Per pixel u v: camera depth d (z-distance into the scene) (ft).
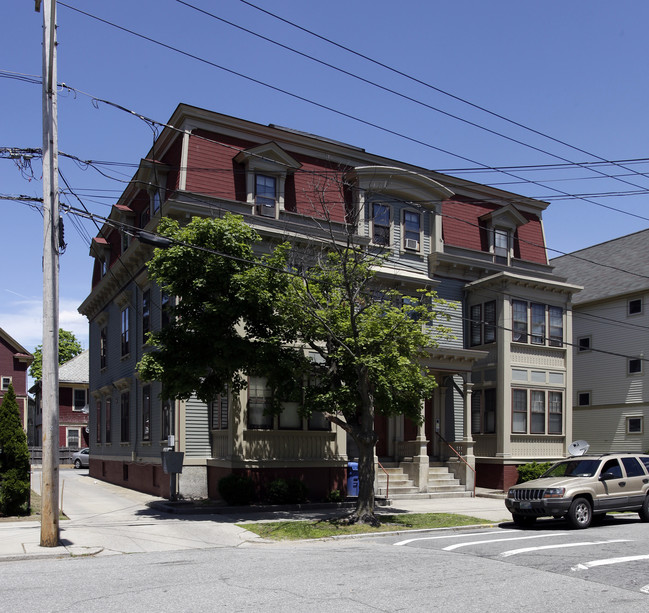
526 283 86.94
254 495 62.80
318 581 30.86
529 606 26.45
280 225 70.74
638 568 33.96
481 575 32.30
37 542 42.88
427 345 63.05
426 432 82.84
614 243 125.39
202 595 28.09
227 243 53.26
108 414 97.14
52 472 42.24
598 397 111.96
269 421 65.26
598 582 30.81
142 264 78.07
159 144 76.33
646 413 103.96
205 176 69.26
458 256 86.12
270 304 53.72
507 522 55.98
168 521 53.67
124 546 43.45
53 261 42.78
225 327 54.39
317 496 66.54
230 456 63.31
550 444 88.07
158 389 73.41
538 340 88.53
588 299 114.11
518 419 85.46
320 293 56.80
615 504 53.36
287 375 55.67
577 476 53.72
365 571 33.32
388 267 78.84
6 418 54.95
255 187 71.20
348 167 79.82
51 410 42.45
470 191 91.15
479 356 78.79
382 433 79.36
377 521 52.85
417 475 74.02
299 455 66.23
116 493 77.00
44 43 43.91
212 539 46.73
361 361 51.11
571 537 45.73
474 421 88.28
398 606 26.30
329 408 54.39
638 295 107.34
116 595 28.22
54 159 43.42
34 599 27.61
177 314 55.88
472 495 76.13
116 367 91.76
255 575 32.37
